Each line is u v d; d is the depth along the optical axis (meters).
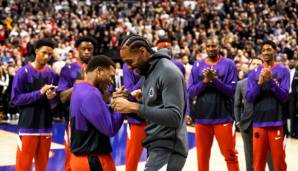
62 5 20.77
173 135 3.23
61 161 7.16
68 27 17.98
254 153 5.03
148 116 3.07
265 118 4.91
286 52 15.30
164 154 3.23
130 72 5.04
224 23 18.91
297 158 7.66
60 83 4.89
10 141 9.07
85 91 3.47
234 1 21.59
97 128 3.40
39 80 4.82
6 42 15.72
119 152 8.12
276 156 4.93
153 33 17.19
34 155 4.80
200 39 16.83
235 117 5.63
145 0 22.42
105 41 15.78
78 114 3.46
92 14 19.89
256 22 19.39
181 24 19.03
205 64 5.17
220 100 5.04
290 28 18.91
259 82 4.73
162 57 3.25
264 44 4.98
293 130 9.82
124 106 3.10
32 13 19.66
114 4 22.02
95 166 3.45
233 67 5.10
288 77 4.94
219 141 5.08
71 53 12.44
